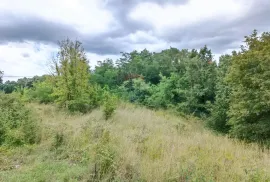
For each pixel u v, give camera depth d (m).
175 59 21.88
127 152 5.19
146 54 27.16
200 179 4.12
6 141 6.77
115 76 20.89
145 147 5.98
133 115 11.22
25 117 7.92
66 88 12.53
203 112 15.34
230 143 7.47
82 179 4.40
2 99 8.89
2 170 4.99
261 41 9.31
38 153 6.10
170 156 5.17
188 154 5.59
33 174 4.59
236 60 9.51
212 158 5.33
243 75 9.27
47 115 10.73
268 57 8.31
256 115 9.03
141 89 18.09
